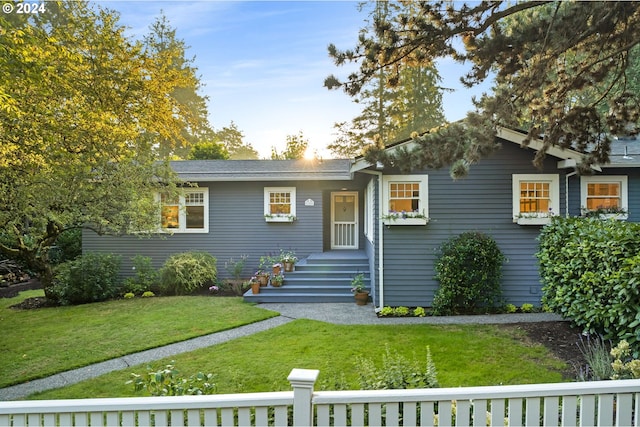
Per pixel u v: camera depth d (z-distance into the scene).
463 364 5.34
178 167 13.20
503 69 5.43
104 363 5.79
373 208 8.95
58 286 9.91
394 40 5.21
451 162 5.75
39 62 5.75
